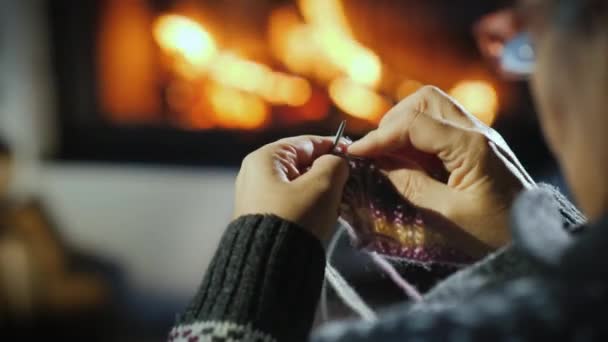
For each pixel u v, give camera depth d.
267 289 0.86
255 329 0.85
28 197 3.22
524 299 0.66
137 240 3.31
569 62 0.69
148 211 3.29
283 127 3.17
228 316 0.85
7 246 2.86
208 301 0.87
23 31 3.25
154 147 3.28
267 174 0.95
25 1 3.22
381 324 0.69
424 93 1.04
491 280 0.78
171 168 3.27
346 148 1.04
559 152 0.72
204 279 0.89
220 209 3.25
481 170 0.98
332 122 3.12
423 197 1.00
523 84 2.98
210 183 3.24
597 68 0.67
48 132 3.33
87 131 3.31
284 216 0.91
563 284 0.65
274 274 0.87
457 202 0.98
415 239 1.00
